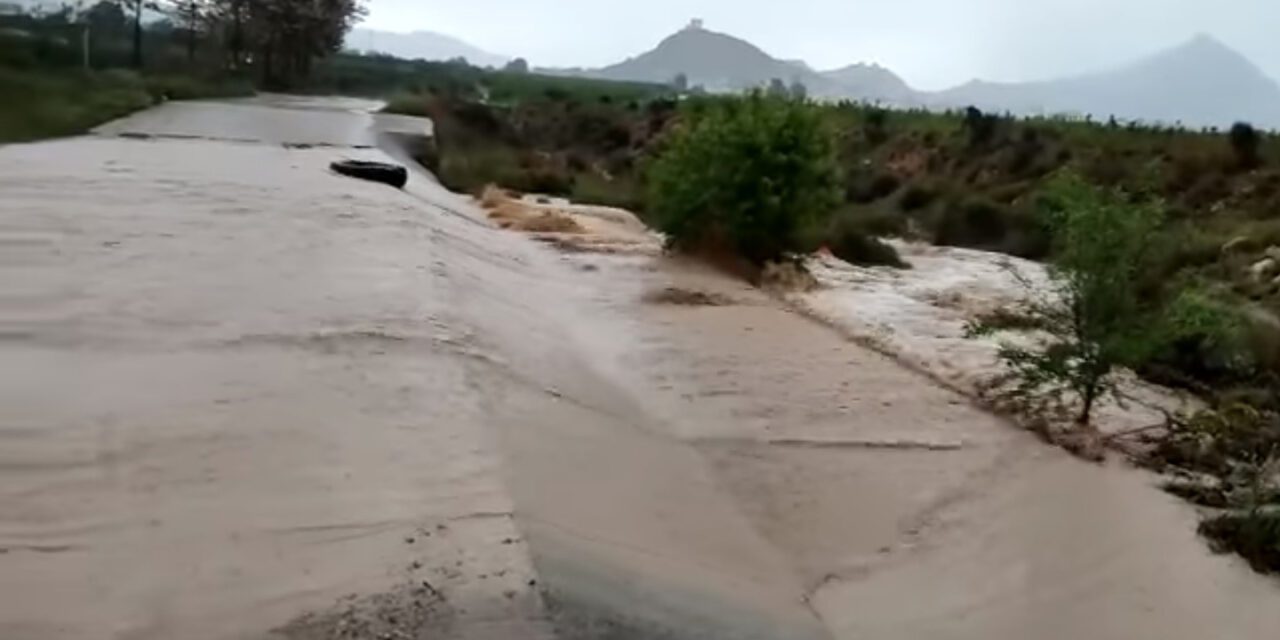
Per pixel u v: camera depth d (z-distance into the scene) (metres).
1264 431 9.38
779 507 7.35
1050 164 30.75
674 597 5.43
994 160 32.44
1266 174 26.03
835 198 17.47
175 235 12.47
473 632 4.50
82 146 21.25
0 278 9.81
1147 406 10.45
